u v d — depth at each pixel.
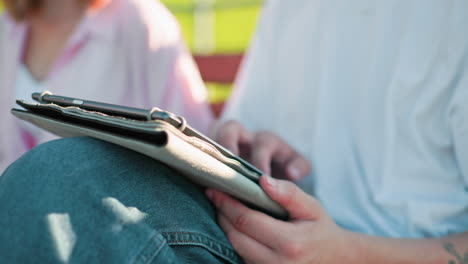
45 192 0.53
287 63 1.17
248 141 0.99
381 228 0.90
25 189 0.54
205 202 0.68
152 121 0.45
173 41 1.47
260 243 0.66
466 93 0.84
